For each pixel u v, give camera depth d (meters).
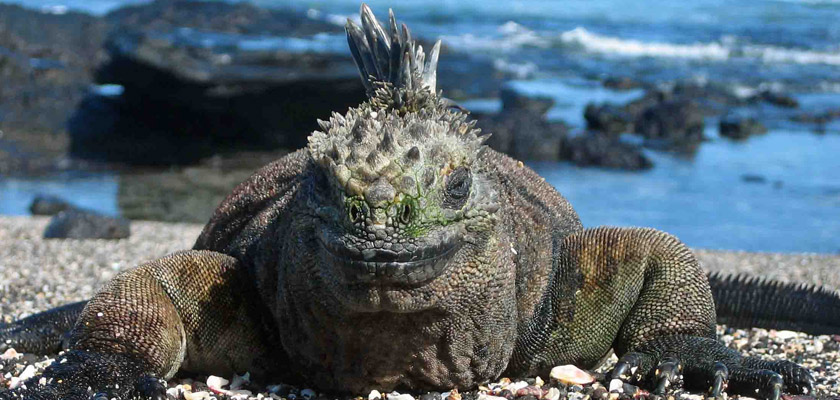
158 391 0.94
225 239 1.07
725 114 5.35
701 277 1.02
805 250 2.51
